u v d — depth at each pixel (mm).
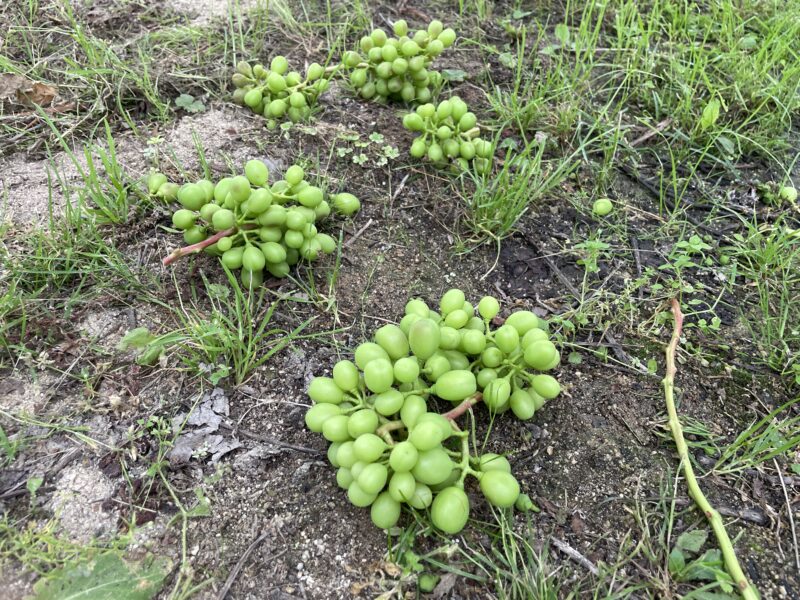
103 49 556
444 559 315
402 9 677
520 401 348
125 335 380
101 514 319
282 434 358
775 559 323
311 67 522
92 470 334
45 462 334
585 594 309
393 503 302
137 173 477
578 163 499
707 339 425
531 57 635
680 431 364
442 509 297
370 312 423
